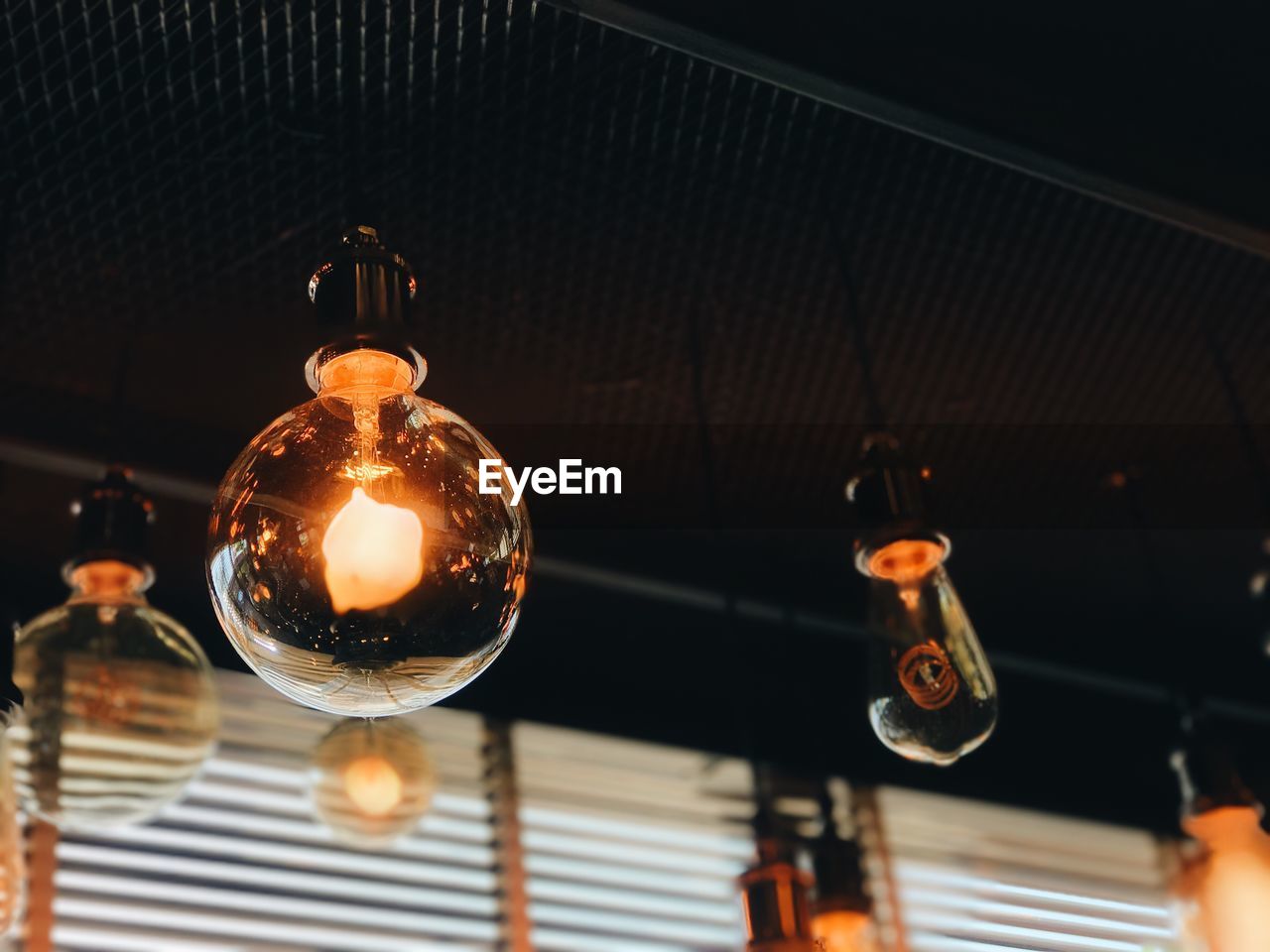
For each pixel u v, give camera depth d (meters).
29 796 1.08
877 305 1.33
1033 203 1.25
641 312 1.30
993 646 1.66
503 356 1.33
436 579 0.84
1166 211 1.20
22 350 1.26
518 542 0.88
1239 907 1.47
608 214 1.22
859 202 1.24
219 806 1.34
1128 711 1.74
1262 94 1.21
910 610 1.12
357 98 0.98
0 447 1.29
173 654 1.12
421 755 1.43
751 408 1.40
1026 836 1.62
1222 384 1.44
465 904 1.38
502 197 1.20
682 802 1.51
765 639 1.61
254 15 1.05
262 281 1.23
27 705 1.06
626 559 1.51
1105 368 1.41
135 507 1.15
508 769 1.46
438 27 1.07
